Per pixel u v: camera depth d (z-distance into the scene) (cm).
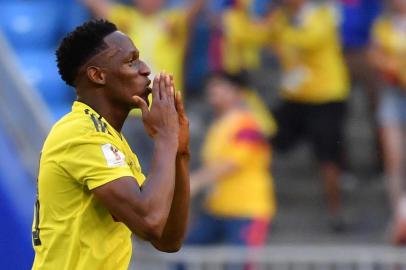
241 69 3003
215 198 2444
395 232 2431
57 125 1307
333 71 2911
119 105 1317
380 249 2362
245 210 2420
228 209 2427
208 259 2244
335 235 2925
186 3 3009
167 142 1292
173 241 1403
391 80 2898
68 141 1283
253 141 2425
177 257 2245
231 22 2995
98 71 1306
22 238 2073
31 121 2205
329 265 2256
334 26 2912
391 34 2916
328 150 2898
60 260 1295
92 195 1288
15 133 2208
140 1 2886
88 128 1288
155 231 1256
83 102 1317
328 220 2966
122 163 1283
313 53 2906
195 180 2430
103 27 1315
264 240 2656
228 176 2422
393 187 2873
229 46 3000
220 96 2469
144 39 2878
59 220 1294
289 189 3117
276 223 3012
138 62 1319
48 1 3272
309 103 2912
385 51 2912
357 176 3106
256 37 2978
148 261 2266
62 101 3122
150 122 1300
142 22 2886
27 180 2134
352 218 2983
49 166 1291
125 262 1320
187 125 1355
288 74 2933
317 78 2906
